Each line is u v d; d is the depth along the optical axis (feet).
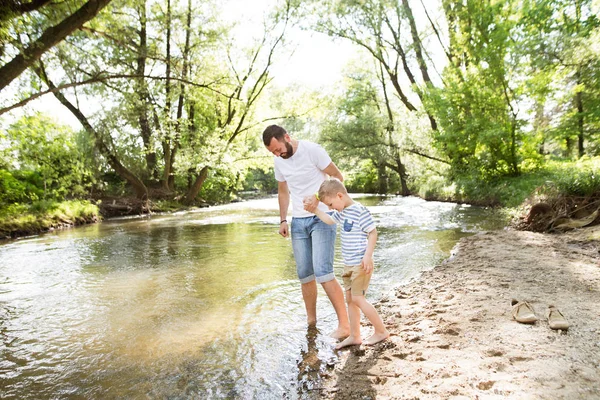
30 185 49.44
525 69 51.03
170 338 10.98
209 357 9.69
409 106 80.84
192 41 57.52
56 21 29.22
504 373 7.53
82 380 8.71
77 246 28.25
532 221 27.76
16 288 16.92
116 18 38.09
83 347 10.53
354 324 10.05
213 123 79.77
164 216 53.42
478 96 53.72
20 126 43.86
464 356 8.49
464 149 61.57
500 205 45.70
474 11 54.95
